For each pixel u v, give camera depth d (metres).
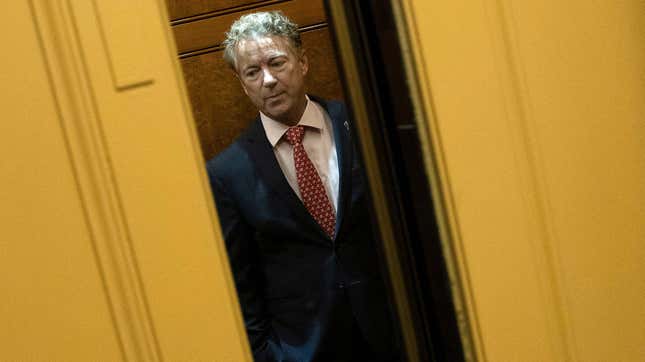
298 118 1.87
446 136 1.28
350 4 1.25
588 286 1.40
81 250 1.13
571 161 1.37
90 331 1.14
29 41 1.08
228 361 1.21
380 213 1.31
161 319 1.16
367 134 1.29
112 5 1.11
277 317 1.89
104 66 1.11
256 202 1.83
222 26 2.21
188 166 1.16
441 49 1.26
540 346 1.37
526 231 1.34
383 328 1.85
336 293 1.85
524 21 1.31
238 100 2.25
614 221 1.41
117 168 1.12
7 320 1.11
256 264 1.89
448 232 1.30
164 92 1.14
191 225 1.17
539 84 1.33
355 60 1.27
